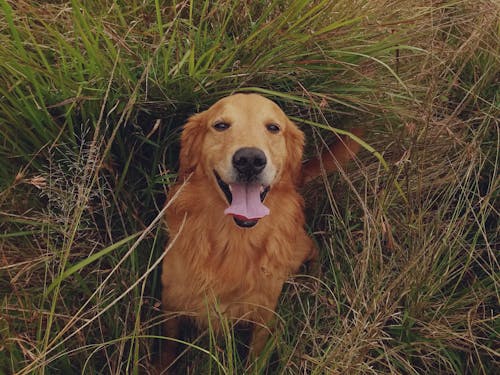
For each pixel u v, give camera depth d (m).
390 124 0.94
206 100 0.86
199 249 0.76
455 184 0.90
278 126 0.75
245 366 0.78
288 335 0.81
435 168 0.90
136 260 0.80
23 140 0.82
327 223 0.93
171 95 0.85
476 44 0.90
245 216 0.68
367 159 0.95
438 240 0.79
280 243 0.79
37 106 0.75
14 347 0.68
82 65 0.84
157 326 0.85
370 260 0.82
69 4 0.91
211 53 0.85
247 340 0.88
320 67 0.89
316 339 0.80
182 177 0.79
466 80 1.03
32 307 0.72
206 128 0.75
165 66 0.82
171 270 0.78
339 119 0.94
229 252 0.76
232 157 0.68
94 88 0.80
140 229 0.85
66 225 0.65
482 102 0.99
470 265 0.89
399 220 0.88
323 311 0.83
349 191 0.90
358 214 0.91
